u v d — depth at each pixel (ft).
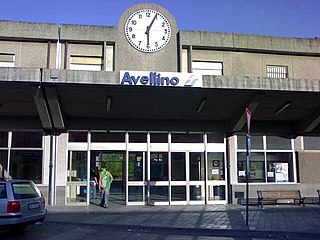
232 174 58.18
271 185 59.11
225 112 55.77
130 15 57.26
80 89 48.34
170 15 58.03
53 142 54.70
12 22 55.36
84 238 32.30
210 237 33.73
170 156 57.06
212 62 59.57
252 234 34.94
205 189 57.36
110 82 46.85
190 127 57.88
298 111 57.06
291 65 62.39
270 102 54.39
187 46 58.13
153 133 57.26
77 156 55.52
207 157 58.13
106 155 56.44
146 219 42.01
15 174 54.08
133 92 49.78
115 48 56.39
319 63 63.46
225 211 48.83
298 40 62.18
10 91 48.19
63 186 54.29
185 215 45.11
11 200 32.17
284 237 34.22
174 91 49.75
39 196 35.76
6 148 54.34
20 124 54.65
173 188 56.59
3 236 32.94
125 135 56.54
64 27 56.34
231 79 49.34
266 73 61.36
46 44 56.44
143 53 56.85
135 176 56.18
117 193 56.24
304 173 60.54
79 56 56.85
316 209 51.57
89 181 55.16
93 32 56.54
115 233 35.17
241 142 59.72
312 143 61.98
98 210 49.52
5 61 55.57
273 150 60.59
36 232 35.22
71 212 47.70
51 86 46.96
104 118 56.24
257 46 60.44
